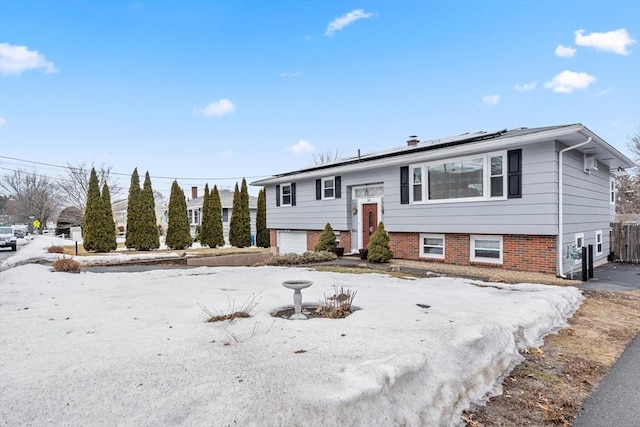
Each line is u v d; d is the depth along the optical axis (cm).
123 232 4516
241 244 2411
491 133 1167
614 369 388
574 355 423
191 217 3466
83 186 3694
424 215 1230
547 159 950
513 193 1012
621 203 2795
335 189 1566
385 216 1360
